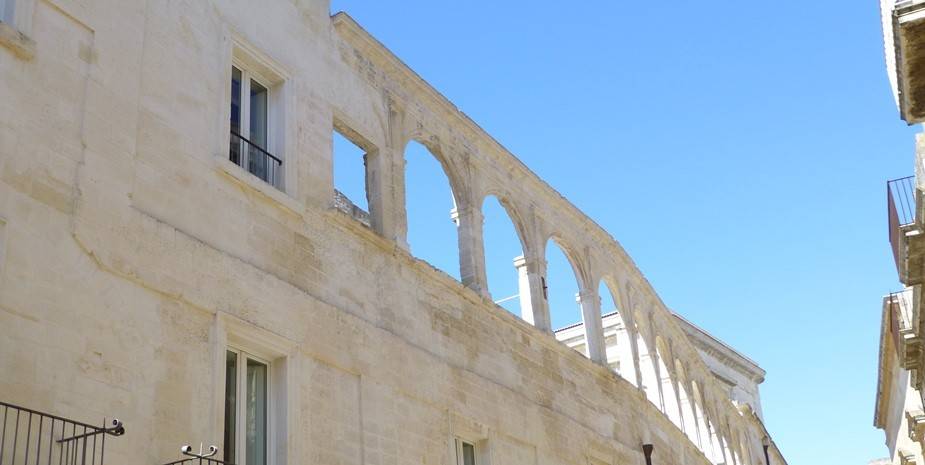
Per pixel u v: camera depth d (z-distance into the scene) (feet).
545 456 84.12
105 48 56.70
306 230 66.85
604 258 112.57
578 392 94.32
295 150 68.95
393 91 82.79
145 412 51.06
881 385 198.80
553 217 103.45
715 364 204.95
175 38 61.98
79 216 51.42
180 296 55.06
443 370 74.69
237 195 62.28
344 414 63.93
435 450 70.79
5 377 45.60
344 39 78.64
